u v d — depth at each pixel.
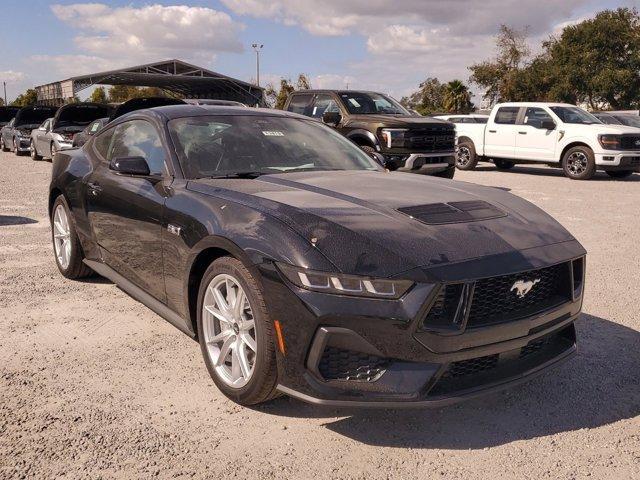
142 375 3.43
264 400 3.01
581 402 3.20
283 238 2.80
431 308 2.63
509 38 47.34
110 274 4.47
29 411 3.01
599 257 6.46
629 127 14.78
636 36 41.47
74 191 4.86
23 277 5.37
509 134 15.88
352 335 2.61
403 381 2.61
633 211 9.57
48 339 3.94
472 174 16.03
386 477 2.53
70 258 5.10
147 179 3.92
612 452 2.73
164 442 2.76
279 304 2.74
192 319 3.48
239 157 3.97
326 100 11.82
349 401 2.64
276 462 2.62
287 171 3.97
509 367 2.96
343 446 2.76
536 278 2.91
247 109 4.65
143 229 3.84
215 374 3.21
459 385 2.76
